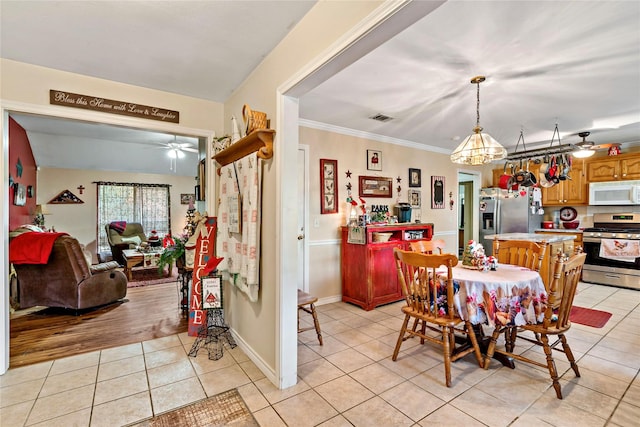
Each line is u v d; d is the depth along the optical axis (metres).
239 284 2.53
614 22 1.79
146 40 2.02
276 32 1.94
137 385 2.09
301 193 3.72
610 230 4.85
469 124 3.85
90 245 6.92
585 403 1.88
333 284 4.02
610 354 2.51
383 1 1.26
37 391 2.02
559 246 4.23
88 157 6.26
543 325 2.06
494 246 3.12
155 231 7.06
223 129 3.11
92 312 3.60
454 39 1.97
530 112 3.38
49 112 2.35
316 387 2.06
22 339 2.84
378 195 4.43
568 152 3.85
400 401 1.91
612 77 2.52
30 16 1.75
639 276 4.44
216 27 1.88
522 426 1.69
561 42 2.01
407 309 2.39
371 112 3.39
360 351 2.60
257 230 2.22
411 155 4.86
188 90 2.81
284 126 2.02
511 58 2.21
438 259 2.12
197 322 2.84
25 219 4.59
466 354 2.37
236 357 2.50
